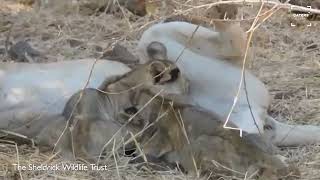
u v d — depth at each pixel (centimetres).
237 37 1186
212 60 1189
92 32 1858
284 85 1479
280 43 1789
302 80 1509
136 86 1107
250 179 1002
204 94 1166
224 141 1028
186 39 1211
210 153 1027
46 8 2062
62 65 1210
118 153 1088
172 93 1088
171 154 1067
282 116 1315
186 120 1058
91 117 1092
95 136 1083
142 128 1098
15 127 1177
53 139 1145
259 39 1769
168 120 1069
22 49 1566
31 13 2002
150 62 1105
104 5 2048
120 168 1066
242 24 1586
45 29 1869
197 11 1320
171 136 1065
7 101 1173
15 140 1180
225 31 1189
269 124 1177
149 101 1070
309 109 1340
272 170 1012
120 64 1227
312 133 1184
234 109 1144
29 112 1167
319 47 1770
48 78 1183
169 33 1223
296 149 1170
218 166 1020
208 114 1065
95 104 1103
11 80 1186
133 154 1097
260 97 1174
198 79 1169
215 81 1164
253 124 1115
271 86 1468
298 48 1777
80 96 1097
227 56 1195
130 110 1109
